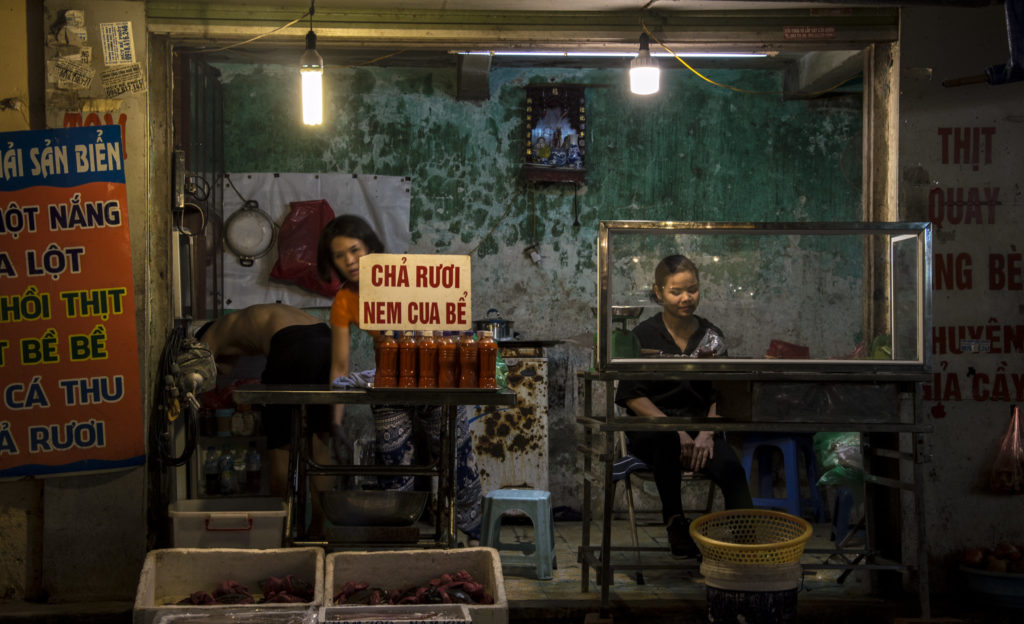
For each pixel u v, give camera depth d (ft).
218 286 20.61
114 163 13.56
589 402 14.26
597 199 21.85
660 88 21.94
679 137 21.98
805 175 22.15
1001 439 14.20
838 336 20.92
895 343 13.23
